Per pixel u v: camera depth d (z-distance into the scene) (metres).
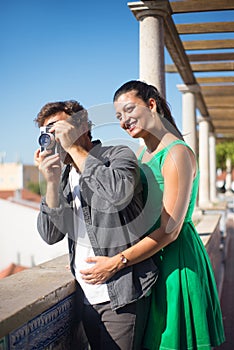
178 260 2.31
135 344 2.21
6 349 1.75
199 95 10.17
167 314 2.27
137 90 2.26
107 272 2.10
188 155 2.23
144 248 2.11
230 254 10.26
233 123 15.70
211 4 5.27
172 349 2.23
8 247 25.05
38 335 2.02
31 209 25.69
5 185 53.44
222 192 40.06
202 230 5.49
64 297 2.22
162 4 4.92
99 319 2.18
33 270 2.57
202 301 2.30
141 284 2.16
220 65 7.94
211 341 2.40
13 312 1.77
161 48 5.01
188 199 2.19
